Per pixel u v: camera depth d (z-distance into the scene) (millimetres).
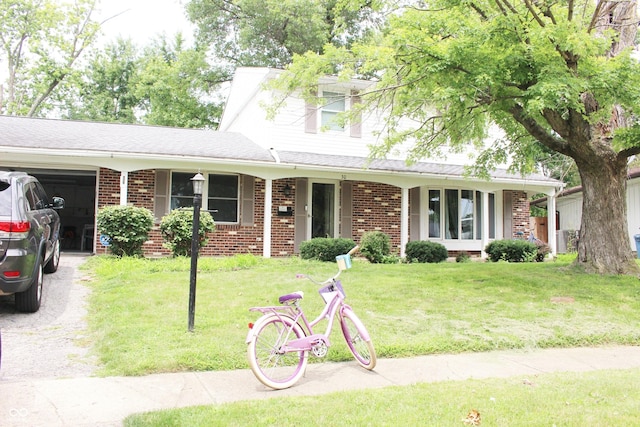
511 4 9859
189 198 14625
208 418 3551
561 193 23562
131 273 9586
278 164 13758
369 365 5043
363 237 14078
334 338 5887
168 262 11062
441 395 4180
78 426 3439
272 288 8477
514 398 4105
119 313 6656
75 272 9992
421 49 8930
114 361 4902
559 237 22203
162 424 3410
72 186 18594
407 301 7922
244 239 14938
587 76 9008
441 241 17266
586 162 10477
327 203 16109
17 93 31031
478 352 5945
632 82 8555
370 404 3926
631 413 3762
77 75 30609
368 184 16500
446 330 6465
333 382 4676
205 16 29219
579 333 6586
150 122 30234
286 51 28359
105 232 11664
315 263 12172
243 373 4836
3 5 28391
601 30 11242
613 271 10375
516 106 10297
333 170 14320
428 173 15383
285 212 15367
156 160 12945
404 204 15492
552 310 7633
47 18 29078
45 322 6488
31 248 6387
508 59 8875
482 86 8938
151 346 5301
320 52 27109
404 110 12727
